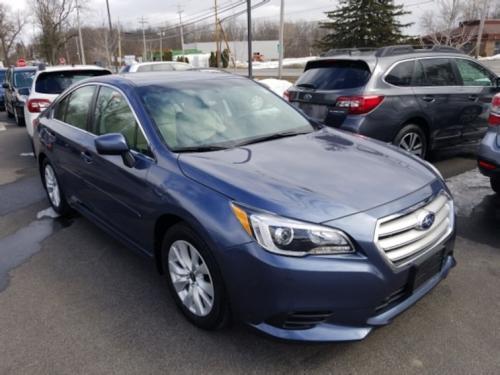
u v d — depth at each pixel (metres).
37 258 3.99
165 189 2.86
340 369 2.52
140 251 3.38
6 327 2.98
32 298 3.33
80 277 3.62
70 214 5.03
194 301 2.85
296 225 2.33
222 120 3.54
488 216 4.67
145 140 3.23
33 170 7.25
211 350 2.70
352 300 2.34
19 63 23.03
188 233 2.72
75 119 4.35
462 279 3.43
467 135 6.91
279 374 2.49
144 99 3.46
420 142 6.35
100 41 68.75
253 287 2.39
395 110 5.89
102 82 4.02
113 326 2.96
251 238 2.38
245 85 4.10
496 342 2.70
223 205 2.53
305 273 2.29
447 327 2.85
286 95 6.87
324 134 3.70
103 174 3.59
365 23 31.78
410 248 2.52
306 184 2.62
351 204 2.45
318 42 34.66
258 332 2.46
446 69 6.49
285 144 3.34
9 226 4.78
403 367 2.52
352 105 5.73
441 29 28.48
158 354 2.68
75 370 2.57
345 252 2.33
